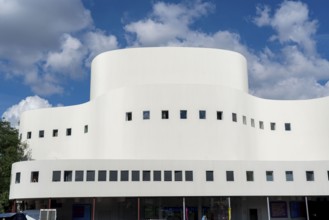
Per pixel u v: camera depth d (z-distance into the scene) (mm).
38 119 60719
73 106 59000
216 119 51312
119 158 50625
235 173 47844
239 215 51531
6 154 56531
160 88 51562
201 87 51844
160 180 46312
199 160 47375
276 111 59281
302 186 49188
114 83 55781
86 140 56062
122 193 45531
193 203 50156
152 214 49688
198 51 55844
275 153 57594
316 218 54469
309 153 58438
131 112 51469
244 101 54656
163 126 50500
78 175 45844
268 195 48156
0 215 28156
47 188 45656
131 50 55969
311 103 59875
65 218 50625
